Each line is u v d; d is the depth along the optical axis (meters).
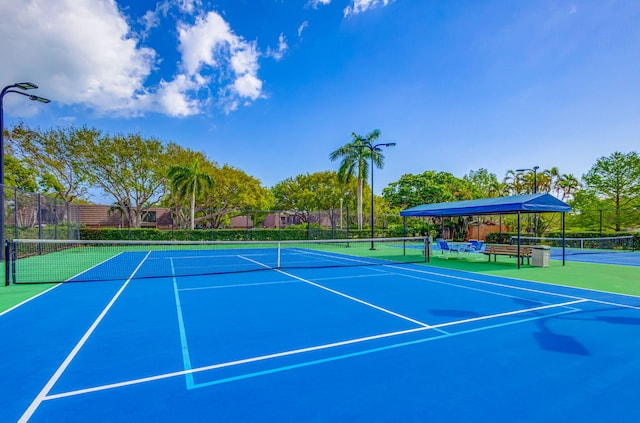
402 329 5.66
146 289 9.11
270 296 8.29
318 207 45.19
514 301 7.83
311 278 11.22
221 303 7.52
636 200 31.38
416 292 8.88
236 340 5.07
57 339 5.08
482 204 15.77
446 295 8.50
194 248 25.55
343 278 11.26
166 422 2.96
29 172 30.78
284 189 52.12
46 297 8.02
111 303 7.45
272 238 31.48
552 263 16.12
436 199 37.97
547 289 9.40
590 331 5.56
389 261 16.91
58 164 31.70
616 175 32.22
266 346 4.83
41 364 4.17
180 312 6.72
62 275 11.77
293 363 4.24
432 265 15.27
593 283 10.45
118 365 4.15
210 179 32.16
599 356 4.48
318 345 4.88
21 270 13.09
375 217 38.88
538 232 35.62
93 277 11.30
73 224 25.08
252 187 39.66
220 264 15.34
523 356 4.48
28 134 30.62
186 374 3.91
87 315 6.45
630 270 13.58
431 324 5.96
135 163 32.69
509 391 3.53
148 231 28.20
